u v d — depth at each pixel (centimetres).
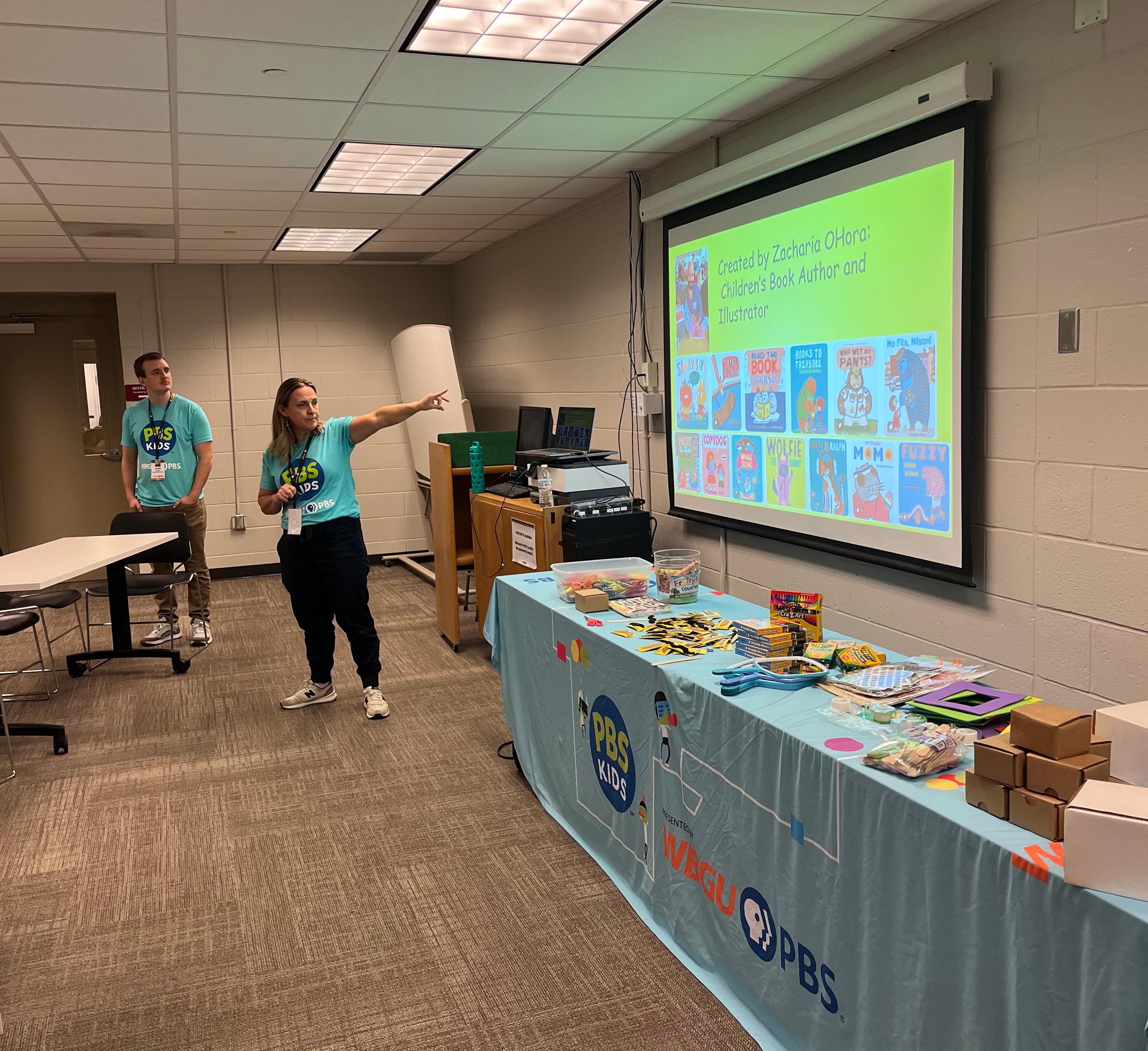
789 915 179
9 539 729
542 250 605
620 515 427
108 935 243
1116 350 247
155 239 593
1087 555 261
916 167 298
